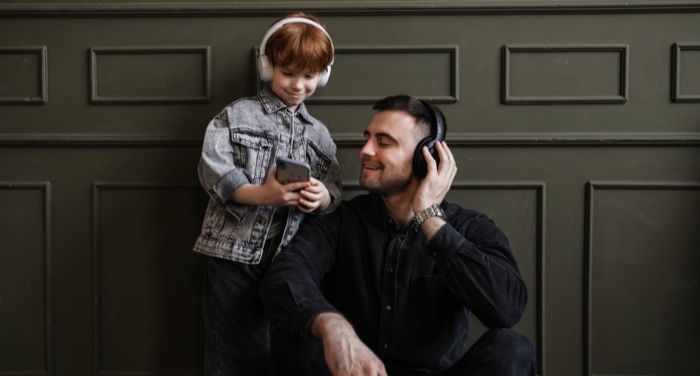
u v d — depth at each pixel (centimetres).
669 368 166
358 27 166
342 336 109
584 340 167
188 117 166
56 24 166
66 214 168
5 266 168
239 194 136
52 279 168
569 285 167
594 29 164
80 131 166
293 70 139
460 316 135
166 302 169
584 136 164
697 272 165
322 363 124
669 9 162
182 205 167
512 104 166
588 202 165
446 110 166
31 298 169
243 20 165
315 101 166
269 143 144
